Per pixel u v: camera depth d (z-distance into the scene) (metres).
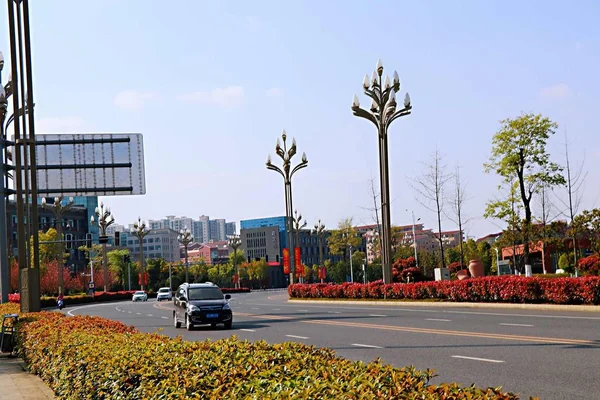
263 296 81.19
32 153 24.23
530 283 29.22
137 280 142.00
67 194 36.16
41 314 21.77
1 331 21.25
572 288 27.08
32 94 24.28
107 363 8.35
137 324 32.25
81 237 151.62
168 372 7.31
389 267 41.09
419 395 4.95
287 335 21.73
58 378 11.34
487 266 89.75
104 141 36.25
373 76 38.78
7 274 31.70
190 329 26.45
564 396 9.22
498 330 19.14
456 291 34.34
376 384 5.42
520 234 44.44
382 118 39.06
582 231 40.75
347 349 16.64
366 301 41.84
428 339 17.92
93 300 92.81
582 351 13.64
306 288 53.00
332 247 110.75
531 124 43.19
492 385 10.29
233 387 6.10
